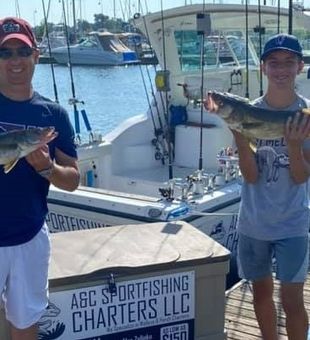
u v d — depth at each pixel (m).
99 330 2.18
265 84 5.09
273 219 2.15
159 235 2.50
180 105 5.02
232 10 4.77
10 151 1.74
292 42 2.06
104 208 3.71
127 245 2.38
